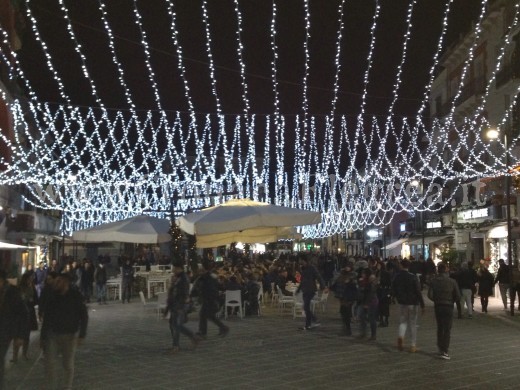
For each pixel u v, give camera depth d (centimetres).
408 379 906
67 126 2402
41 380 942
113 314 1981
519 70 2656
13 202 3200
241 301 1884
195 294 1371
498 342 1316
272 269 2283
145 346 1267
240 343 1287
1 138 2773
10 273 1889
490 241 3050
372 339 1341
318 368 996
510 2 2791
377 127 2917
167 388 857
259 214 1528
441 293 1109
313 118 2847
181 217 1722
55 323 809
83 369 1012
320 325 1636
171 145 2628
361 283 1406
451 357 1109
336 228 6262
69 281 827
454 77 3725
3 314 788
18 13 3067
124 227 2152
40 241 3591
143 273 2678
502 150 2881
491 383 878
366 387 849
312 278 1552
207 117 2347
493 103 3073
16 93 3108
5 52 2802
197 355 1140
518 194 2727
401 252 5559
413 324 1180
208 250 3109
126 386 873
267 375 938
